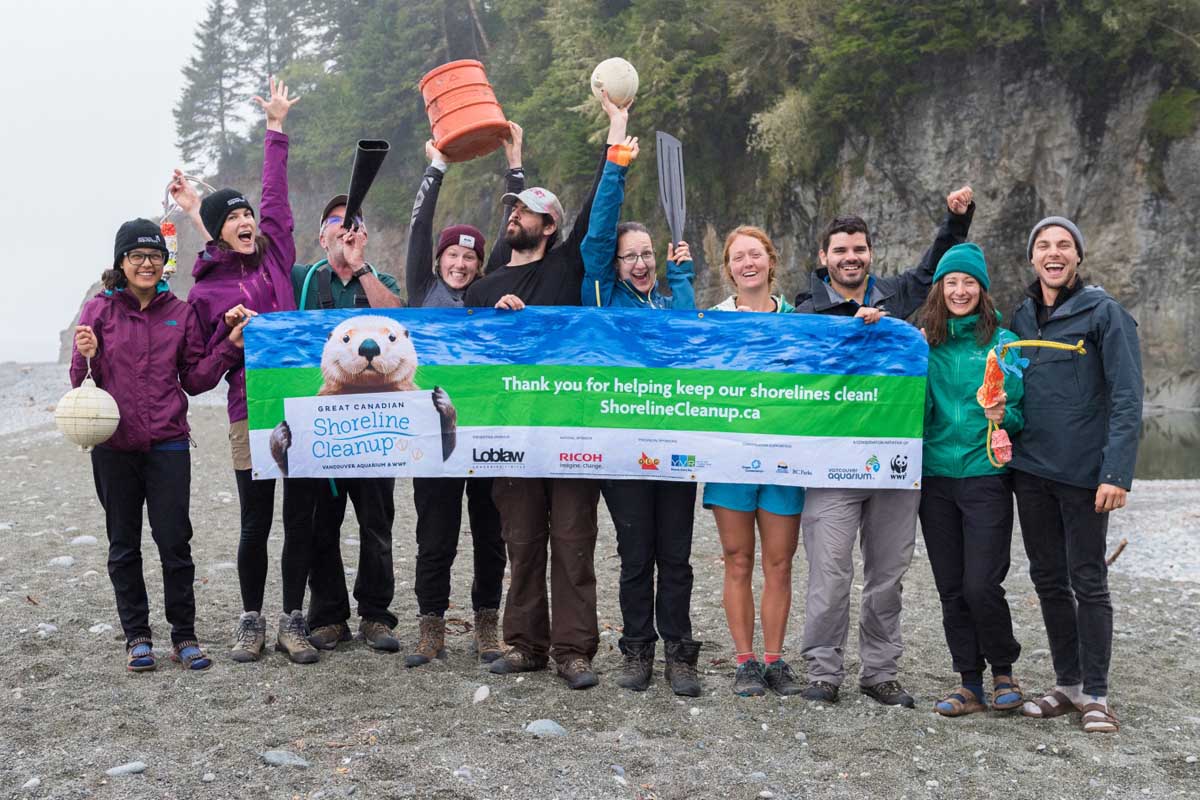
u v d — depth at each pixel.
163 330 5.32
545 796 3.98
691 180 45.91
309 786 4.00
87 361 5.18
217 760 4.21
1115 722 4.90
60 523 10.04
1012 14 36.88
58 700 4.89
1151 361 37.94
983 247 39.59
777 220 44.22
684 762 4.34
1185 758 4.56
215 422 23.48
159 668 5.41
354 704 4.91
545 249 5.67
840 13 38.72
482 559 5.85
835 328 5.19
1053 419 4.91
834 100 39.84
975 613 5.02
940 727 4.88
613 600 7.58
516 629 5.46
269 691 5.07
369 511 5.86
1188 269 36.84
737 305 5.60
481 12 68.19
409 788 3.99
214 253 5.63
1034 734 4.83
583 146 48.06
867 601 5.26
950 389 5.13
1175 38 35.81
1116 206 37.81
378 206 69.31
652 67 43.78
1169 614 7.78
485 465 5.31
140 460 5.36
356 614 6.84
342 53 83.94
